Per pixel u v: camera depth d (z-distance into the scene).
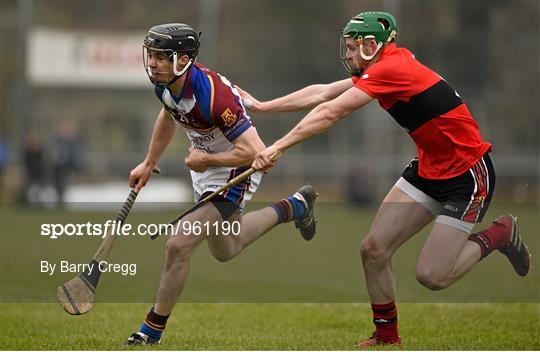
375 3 100.12
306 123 17.59
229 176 18.92
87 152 78.12
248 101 20.59
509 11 91.62
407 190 18.81
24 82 79.69
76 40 82.25
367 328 22.30
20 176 71.69
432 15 90.31
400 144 78.12
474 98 83.06
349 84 20.34
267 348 18.81
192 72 17.98
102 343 19.50
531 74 86.56
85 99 81.94
